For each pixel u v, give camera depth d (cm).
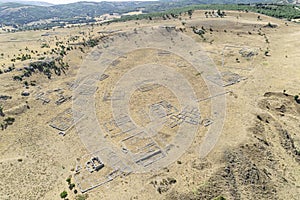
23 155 7156
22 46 14962
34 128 8306
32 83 10494
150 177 6094
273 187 5884
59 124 8475
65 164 6819
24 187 6075
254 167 6147
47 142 7681
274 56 13000
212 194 5478
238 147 6619
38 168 6681
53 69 11575
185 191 5538
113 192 5784
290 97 9531
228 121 7875
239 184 5778
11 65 11194
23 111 9069
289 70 11519
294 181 6206
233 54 13238
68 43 14562
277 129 7681
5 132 8088
